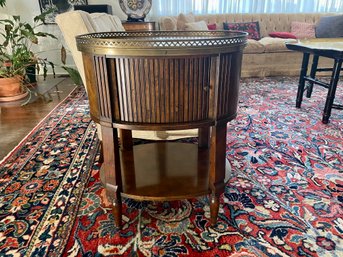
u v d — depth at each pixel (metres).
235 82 0.90
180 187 1.05
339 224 1.08
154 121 0.84
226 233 1.05
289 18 4.27
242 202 1.22
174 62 0.77
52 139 1.92
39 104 2.75
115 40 0.76
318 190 1.29
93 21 1.30
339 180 1.37
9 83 2.79
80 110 2.54
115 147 0.96
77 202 1.24
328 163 1.54
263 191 1.29
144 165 1.21
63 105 2.70
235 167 1.50
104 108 0.87
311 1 4.36
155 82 0.79
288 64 3.75
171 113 0.83
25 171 1.50
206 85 0.83
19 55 3.00
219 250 0.97
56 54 4.24
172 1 4.23
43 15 3.19
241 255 0.95
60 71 4.31
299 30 4.10
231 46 0.81
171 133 1.52
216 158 0.98
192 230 1.07
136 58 0.77
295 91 3.03
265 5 4.37
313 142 1.80
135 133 1.50
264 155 1.64
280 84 3.35
